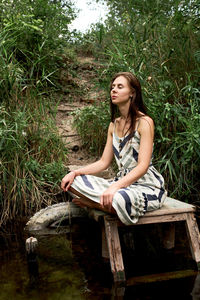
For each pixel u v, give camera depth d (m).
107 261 2.02
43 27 4.78
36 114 3.40
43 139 3.42
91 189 2.01
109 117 3.59
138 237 2.44
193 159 3.15
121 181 1.89
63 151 3.62
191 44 3.41
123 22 4.19
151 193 2.01
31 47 4.36
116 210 1.77
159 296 1.57
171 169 2.94
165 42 3.45
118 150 2.16
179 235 2.42
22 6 4.41
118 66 3.19
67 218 2.77
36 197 3.00
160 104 3.00
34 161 3.14
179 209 2.01
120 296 1.58
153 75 3.25
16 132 2.97
